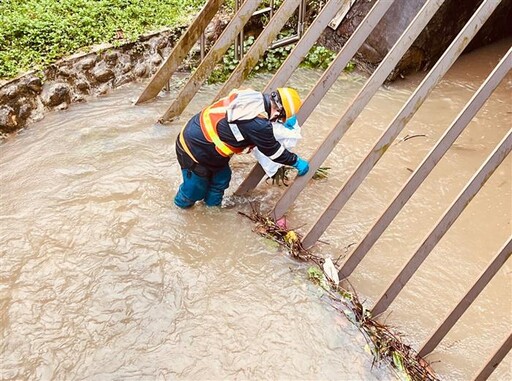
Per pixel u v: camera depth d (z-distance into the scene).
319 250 4.34
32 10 6.00
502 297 4.04
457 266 4.26
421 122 5.71
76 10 6.10
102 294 3.89
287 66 4.42
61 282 3.95
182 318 3.78
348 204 4.76
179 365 3.50
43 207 4.50
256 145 3.99
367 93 4.00
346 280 4.12
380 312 3.81
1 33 5.54
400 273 3.63
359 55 6.33
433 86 3.78
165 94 5.88
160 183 4.80
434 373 3.56
